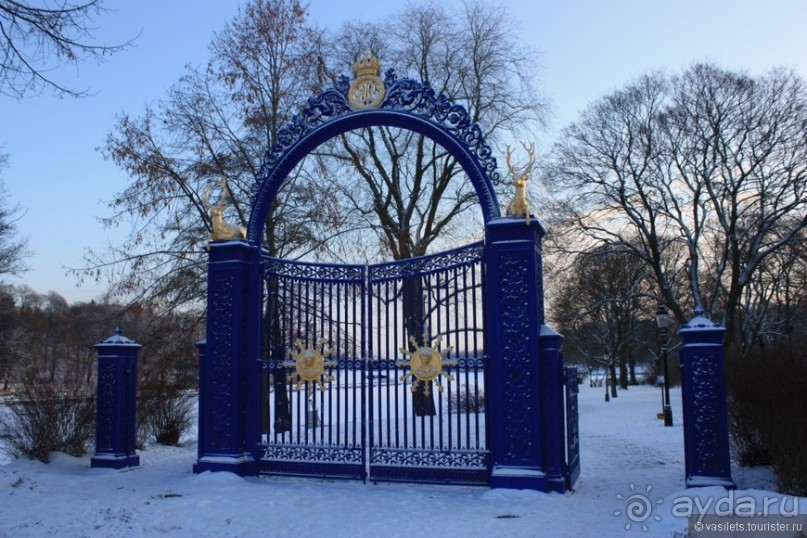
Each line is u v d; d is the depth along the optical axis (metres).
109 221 19.06
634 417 25.62
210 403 10.52
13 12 7.53
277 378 11.32
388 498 8.80
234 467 10.13
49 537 7.04
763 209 26.55
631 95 28.31
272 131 19.66
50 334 40.75
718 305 34.16
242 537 7.06
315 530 7.25
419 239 24.61
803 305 32.44
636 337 47.38
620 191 28.30
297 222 19.91
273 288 10.92
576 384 10.27
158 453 14.07
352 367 10.19
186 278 19.45
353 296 10.38
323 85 20.67
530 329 9.04
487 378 9.32
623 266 37.06
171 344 19.34
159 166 19.16
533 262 9.18
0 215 25.89
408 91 10.18
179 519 7.69
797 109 25.83
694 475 8.25
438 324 9.78
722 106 26.98
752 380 10.48
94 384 13.70
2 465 11.68
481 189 9.65
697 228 28.17
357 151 24.52
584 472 11.41
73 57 8.05
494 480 8.85
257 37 19.80
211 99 19.84
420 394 11.42
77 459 12.44
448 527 7.28
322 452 10.12
